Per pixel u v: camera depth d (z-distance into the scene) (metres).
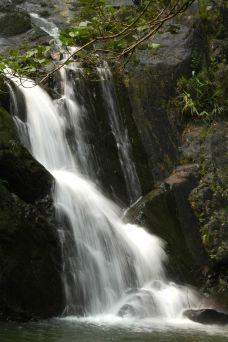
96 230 10.00
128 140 12.52
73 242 9.44
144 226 11.08
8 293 8.36
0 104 10.01
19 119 10.55
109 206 11.05
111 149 12.09
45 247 8.87
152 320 8.97
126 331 8.01
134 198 11.99
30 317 8.45
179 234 11.55
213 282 11.26
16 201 8.80
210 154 12.86
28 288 8.52
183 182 12.30
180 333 8.12
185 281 10.77
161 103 13.31
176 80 13.70
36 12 15.25
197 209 12.06
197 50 14.37
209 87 14.05
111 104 12.51
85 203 10.28
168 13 5.79
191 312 9.21
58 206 9.65
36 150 10.66
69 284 9.06
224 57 14.90
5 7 14.45
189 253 11.39
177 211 11.88
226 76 14.43
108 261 9.83
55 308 8.75
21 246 8.58
